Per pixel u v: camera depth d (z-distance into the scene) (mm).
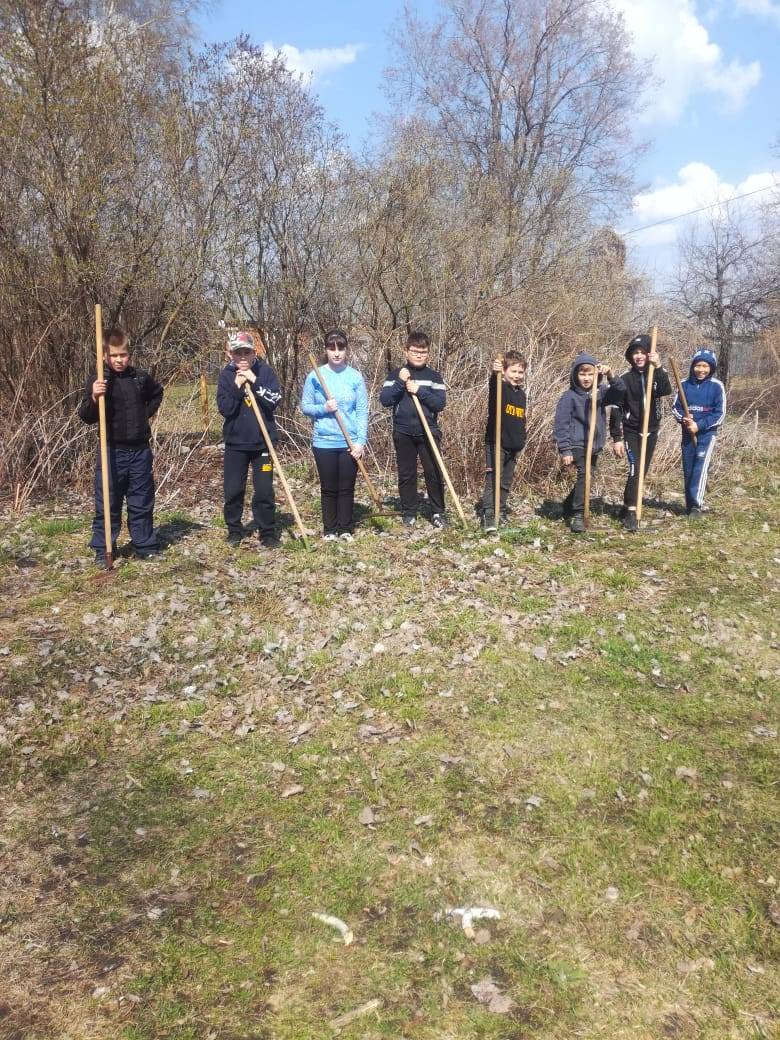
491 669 5191
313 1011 2801
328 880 3420
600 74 26297
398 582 6570
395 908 3262
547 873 3438
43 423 9734
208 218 11703
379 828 3744
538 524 8375
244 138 11719
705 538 7891
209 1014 2791
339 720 4680
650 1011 2777
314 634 5699
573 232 16844
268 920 3209
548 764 4199
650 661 5301
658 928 3135
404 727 4590
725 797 3912
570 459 7977
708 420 8477
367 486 9289
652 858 3512
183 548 7398
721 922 3156
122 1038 2701
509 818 3793
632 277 16453
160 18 11891
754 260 25062
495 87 25984
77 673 5176
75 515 8742
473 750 4340
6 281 9930
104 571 6797
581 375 7902
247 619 5922
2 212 9852
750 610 6152
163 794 4035
